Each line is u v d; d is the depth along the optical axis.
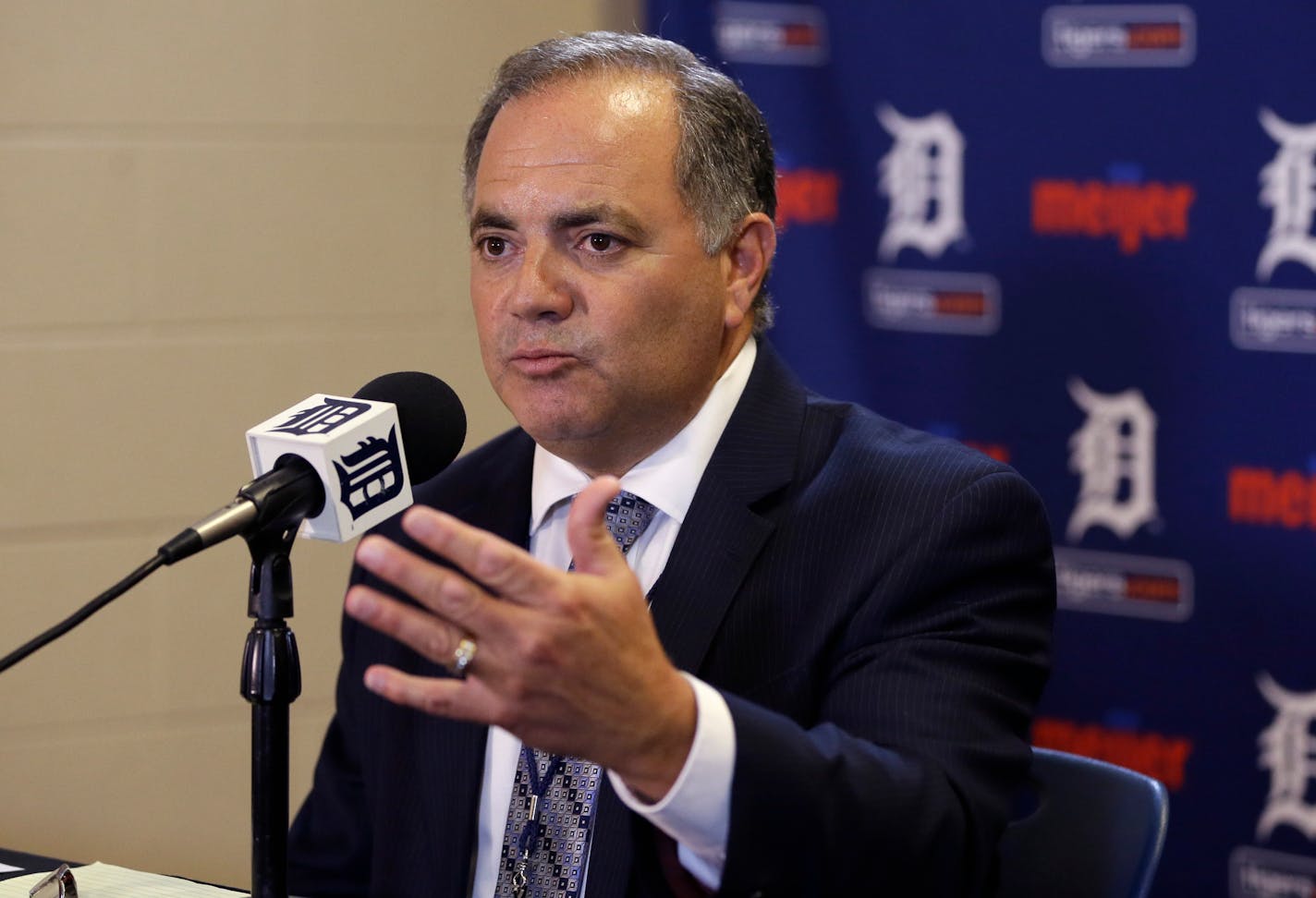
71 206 9.75
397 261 10.61
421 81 10.56
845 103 10.22
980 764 4.91
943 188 10.01
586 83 5.40
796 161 10.34
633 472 5.74
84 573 9.96
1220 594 9.45
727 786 4.14
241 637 10.40
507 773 5.62
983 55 9.81
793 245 10.39
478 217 5.45
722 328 5.63
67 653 9.97
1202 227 9.29
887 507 5.49
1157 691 9.68
